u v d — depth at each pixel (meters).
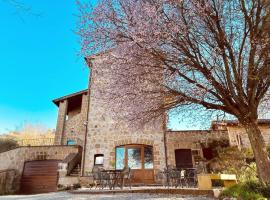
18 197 10.09
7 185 15.06
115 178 10.98
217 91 6.76
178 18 6.15
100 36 6.64
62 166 13.75
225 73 6.88
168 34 5.89
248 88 6.63
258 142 6.43
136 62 6.70
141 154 14.29
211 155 14.56
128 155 14.34
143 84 7.02
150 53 6.38
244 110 6.57
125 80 7.11
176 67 6.66
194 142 14.51
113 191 9.59
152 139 14.48
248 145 14.05
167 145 14.45
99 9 6.52
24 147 16.33
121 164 14.14
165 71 6.65
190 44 6.39
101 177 10.81
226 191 6.55
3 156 16.89
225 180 8.64
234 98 6.52
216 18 6.22
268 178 6.03
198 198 7.10
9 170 15.38
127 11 6.24
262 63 6.62
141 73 6.80
